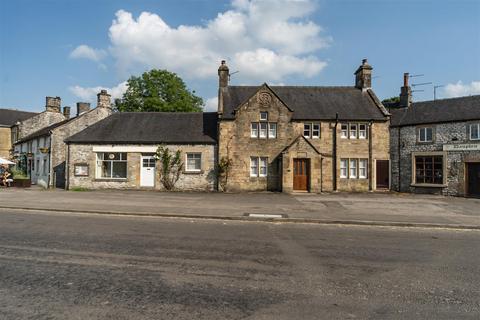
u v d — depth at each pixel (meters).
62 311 4.44
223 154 24.69
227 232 10.19
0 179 27.33
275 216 12.95
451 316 4.52
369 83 28.30
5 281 5.55
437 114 24.05
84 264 6.57
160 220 12.34
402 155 25.06
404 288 5.59
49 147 27.70
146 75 42.12
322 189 25.05
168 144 24.95
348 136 25.50
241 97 26.86
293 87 28.47
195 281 5.71
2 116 47.72
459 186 22.34
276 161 24.88
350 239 9.54
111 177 25.12
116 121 27.19
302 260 7.17
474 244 9.19
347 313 4.56
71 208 14.29
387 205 16.94
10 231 9.80
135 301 4.80
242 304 4.77
